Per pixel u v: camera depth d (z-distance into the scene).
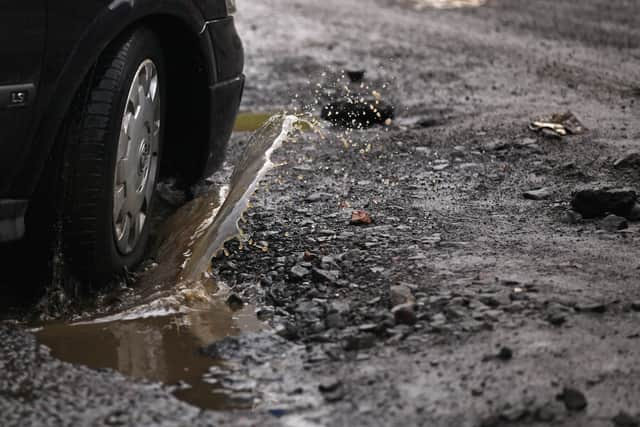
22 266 13.07
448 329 11.16
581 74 28.50
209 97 15.34
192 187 16.48
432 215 15.61
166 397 10.09
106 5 12.47
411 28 38.62
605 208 14.96
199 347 11.35
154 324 12.10
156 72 14.05
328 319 11.62
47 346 11.41
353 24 40.09
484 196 16.78
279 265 13.51
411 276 12.74
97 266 12.78
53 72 12.02
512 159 19.36
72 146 12.38
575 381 9.90
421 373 10.26
